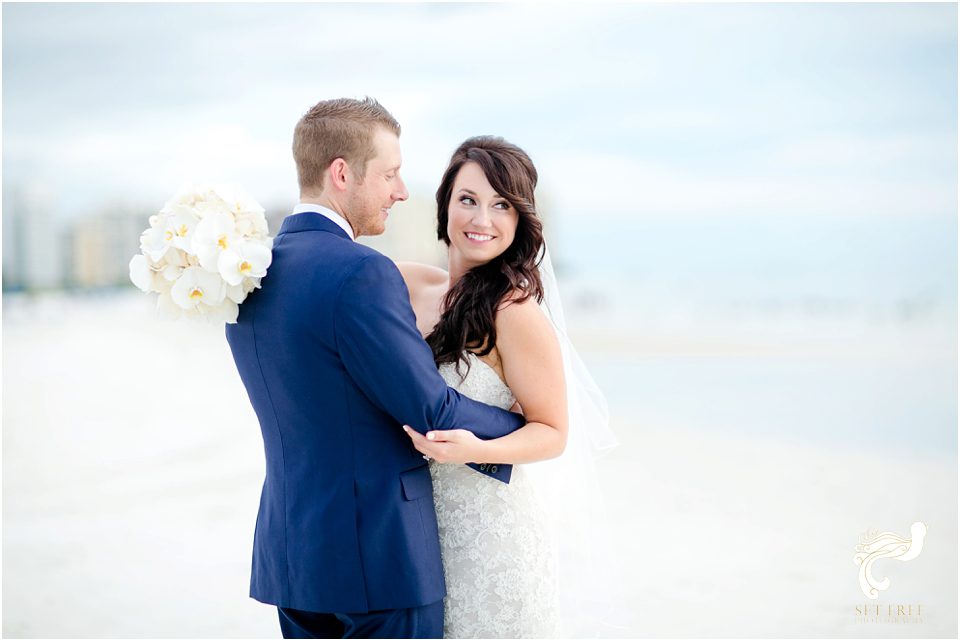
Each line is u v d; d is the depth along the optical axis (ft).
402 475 6.65
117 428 31.19
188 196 6.61
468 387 7.25
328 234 6.76
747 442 29.55
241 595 14.15
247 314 6.80
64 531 17.85
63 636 12.20
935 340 79.71
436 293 8.23
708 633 12.07
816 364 59.31
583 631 8.47
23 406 36.73
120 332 83.82
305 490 6.66
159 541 17.22
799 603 13.46
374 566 6.50
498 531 7.15
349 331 6.29
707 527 18.15
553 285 8.29
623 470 24.48
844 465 25.14
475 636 7.07
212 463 24.75
